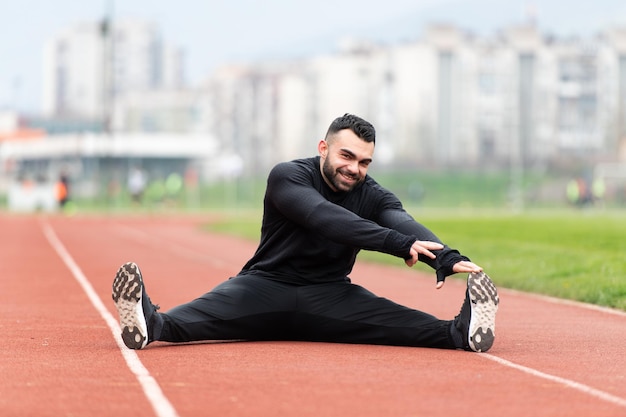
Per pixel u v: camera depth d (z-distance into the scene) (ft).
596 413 22.54
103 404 23.06
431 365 29.22
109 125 310.65
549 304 50.34
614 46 550.77
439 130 530.68
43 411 22.27
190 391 24.70
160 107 650.02
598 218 174.19
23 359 30.01
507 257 74.90
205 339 32.96
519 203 325.42
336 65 563.89
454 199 358.23
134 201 272.31
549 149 527.81
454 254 31.32
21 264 78.02
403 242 31.04
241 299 33.04
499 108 534.37
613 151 469.98
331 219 31.83
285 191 32.68
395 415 22.20
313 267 33.55
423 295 55.47
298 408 22.80
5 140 483.92
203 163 400.06
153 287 59.47
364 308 33.12
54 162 402.31
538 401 23.86
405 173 392.68
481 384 26.11
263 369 28.14
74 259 84.53
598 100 550.77
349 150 32.32
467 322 31.68
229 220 181.78
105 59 301.63
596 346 34.71
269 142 597.52
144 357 30.30
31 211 252.62
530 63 537.24
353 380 26.48
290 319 33.32
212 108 643.04
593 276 57.72
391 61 545.44
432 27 533.14
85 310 46.19
